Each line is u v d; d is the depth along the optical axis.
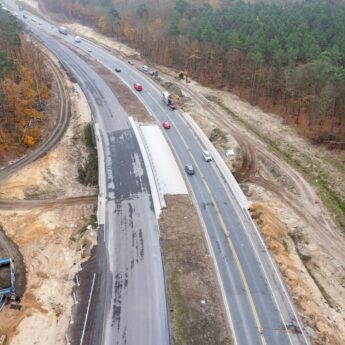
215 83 103.94
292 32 97.38
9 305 46.25
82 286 45.84
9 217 59.81
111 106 88.56
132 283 45.72
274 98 91.75
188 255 49.66
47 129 79.62
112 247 51.06
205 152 70.19
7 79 75.81
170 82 103.00
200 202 59.72
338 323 44.72
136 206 58.50
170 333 40.09
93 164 70.62
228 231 53.84
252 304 43.38
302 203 65.00
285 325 41.12
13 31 98.50
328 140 76.94
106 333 40.16
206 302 43.44
